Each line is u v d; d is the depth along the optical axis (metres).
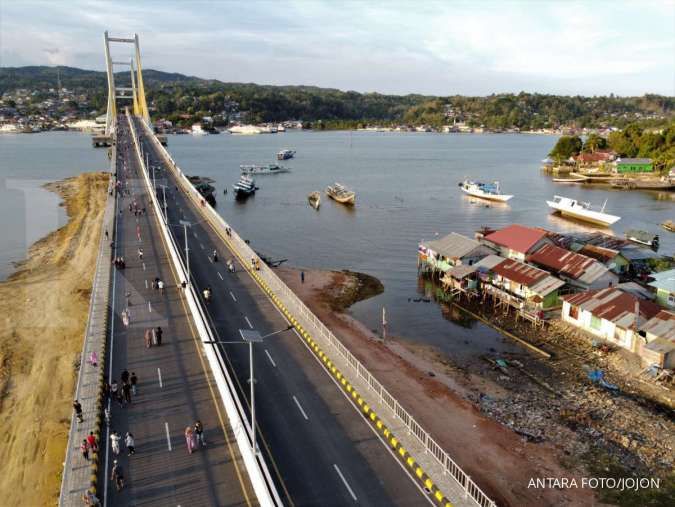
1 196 148.88
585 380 54.56
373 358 58.62
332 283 85.25
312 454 36.12
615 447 43.50
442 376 55.75
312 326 57.03
